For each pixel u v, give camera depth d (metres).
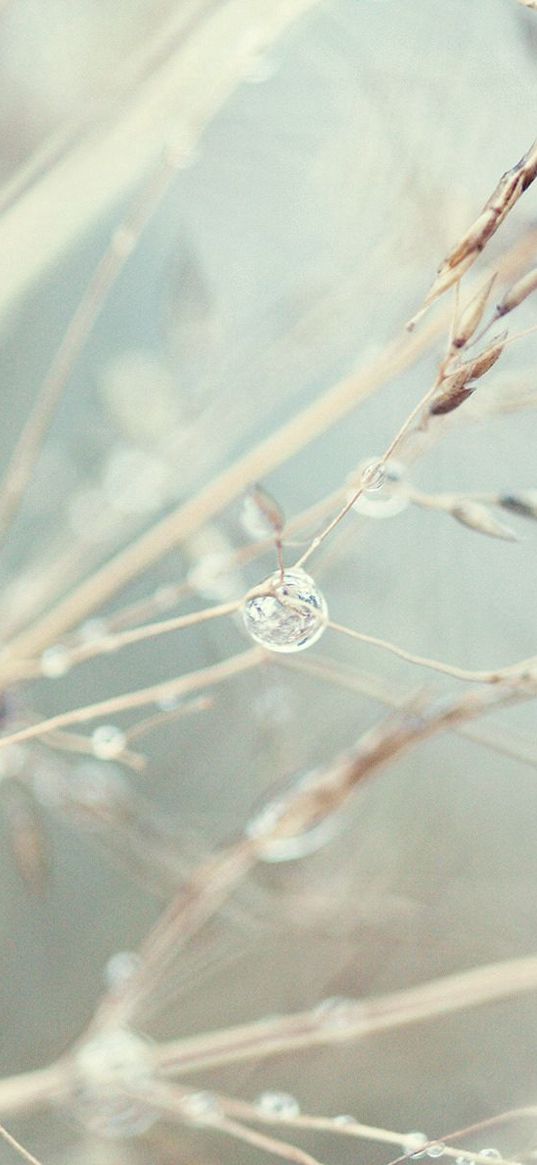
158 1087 0.10
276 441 0.10
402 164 0.11
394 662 0.12
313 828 0.10
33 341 0.15
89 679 0.14
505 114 0.11
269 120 0.12
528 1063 0.12
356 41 0.11
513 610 0.13
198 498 0.10
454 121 0.11
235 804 0.13
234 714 0.13
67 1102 0.10
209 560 0.11
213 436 0.12
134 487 0.13
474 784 0.13
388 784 0.12
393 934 0.12
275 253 0.12
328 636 0.12
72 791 0.12
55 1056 0.13
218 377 0.12
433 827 0.13
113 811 0.12
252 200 0.12
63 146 0.11
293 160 0.12
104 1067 0.10
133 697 0.09
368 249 0.11
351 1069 0.12
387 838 0.12
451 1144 0.11
